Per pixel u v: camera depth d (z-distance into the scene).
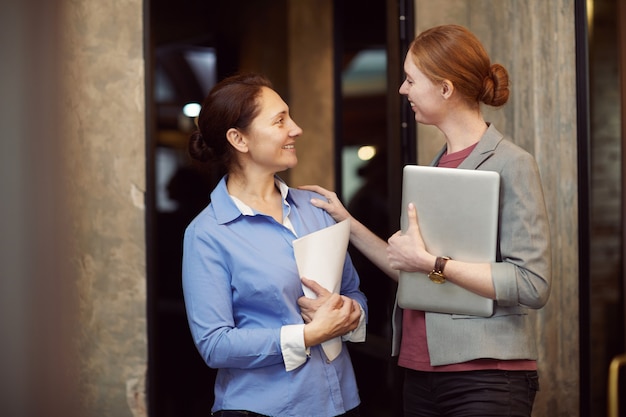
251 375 1.76
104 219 2.81
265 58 5.77
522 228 1.69
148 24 2.84
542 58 2.98
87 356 2.81
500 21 3.06
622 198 3.80
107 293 2.82
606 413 3.73
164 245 6.24
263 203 1.88
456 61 1.76
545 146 2.96
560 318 2.98
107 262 2.82
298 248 1.77
